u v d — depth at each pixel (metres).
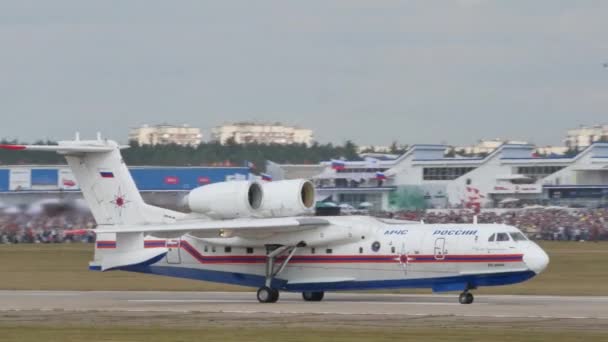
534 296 156.75
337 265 149.75
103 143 160.62
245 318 121.81
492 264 140.00
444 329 106.25
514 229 142.12
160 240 160.38
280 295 168.75
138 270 161.38
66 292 176.12
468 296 142.88
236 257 156.38
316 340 98.12
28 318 125.06
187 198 154.38
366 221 151.25
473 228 143.38
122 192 160.25
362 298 158.75
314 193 154.88
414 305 140.00
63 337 103.38
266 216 152.62
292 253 151.88
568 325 109.25
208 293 173.88
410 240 145.50
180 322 117.62
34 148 152.38
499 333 101.75
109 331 108.12
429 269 143.75
